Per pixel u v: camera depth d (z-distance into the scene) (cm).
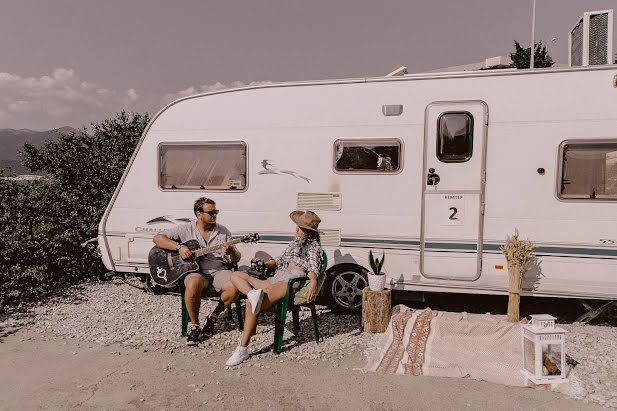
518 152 509
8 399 374
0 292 625
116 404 365
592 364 425
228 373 418
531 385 388
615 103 487
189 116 604
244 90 585
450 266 534
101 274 760
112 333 514
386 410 356
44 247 696
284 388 390
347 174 556
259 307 433
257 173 583
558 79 500
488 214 520
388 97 542
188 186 608
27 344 487
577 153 497
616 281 493
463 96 520
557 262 505
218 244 505
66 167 817
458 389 388
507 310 556
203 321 550
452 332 477
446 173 528
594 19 607
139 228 628
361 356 454
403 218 543
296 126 569
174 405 363
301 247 484
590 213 494
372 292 506
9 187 738
